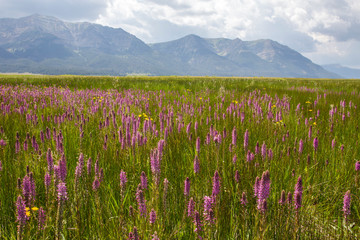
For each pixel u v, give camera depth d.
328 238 3.03
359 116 8.51
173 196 3.62
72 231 2.96
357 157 5.09
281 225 2.97
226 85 22.56
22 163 4.38
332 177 4.31
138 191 2.87
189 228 3.01
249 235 3.01
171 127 6.00
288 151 4.87
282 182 3.96
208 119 7.69
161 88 20.39
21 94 12.41
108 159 4.74
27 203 2.91
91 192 3.61
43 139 4.88
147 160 4.50
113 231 2.97
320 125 7.69
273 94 15.96
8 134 6.12
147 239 2.72
